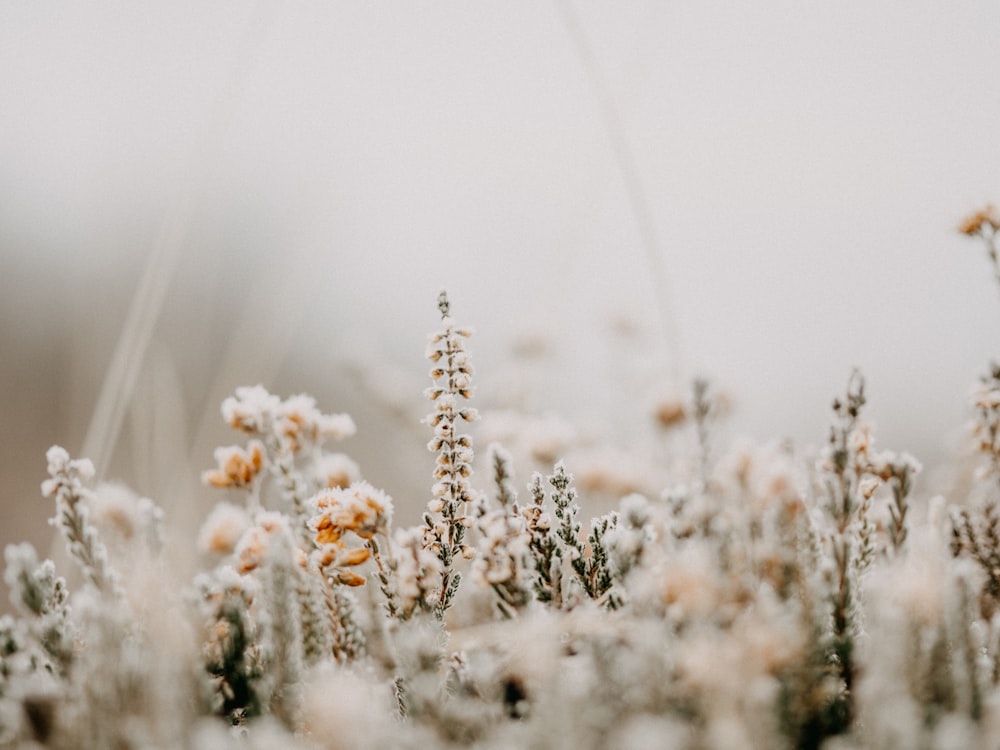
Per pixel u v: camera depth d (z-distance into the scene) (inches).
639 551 23.3
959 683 21.8
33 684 21.5
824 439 23.5
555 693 20.8
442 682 22.3
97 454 25.8
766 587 22.4
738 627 21.2
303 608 23.0
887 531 23.6
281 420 24.6
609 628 22.3
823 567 23.3
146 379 26.3
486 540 22.8
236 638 23.0
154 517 23.5
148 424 26.1
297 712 22.0
